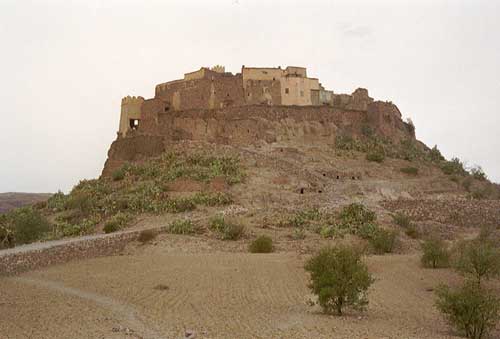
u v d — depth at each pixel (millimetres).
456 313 19578
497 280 31156
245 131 74625
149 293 27312
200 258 38531
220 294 27156
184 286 29203
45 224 51688
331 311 23000
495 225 55156
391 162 74250
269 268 34375
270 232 48156
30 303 24312
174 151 73625
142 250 42312
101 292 27672
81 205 59438
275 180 63594
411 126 93688
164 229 47594
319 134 78000
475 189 70312
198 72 81625
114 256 40719
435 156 84250
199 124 76625
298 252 41625
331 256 23688
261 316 21719
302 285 29516
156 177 66188
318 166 68312
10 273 33625
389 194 62719
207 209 54938
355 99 88750
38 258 36312
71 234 50156
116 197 60438
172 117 78688
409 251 44938
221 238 45688
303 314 22391
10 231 46969
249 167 67000
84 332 18312
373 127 82625
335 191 62250
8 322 20156
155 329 19047
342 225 49844
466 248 34938
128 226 51281
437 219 56125
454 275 32906
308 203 57688
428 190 66625
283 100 81500
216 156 69688
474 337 19203
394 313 23281
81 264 37344
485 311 19250
